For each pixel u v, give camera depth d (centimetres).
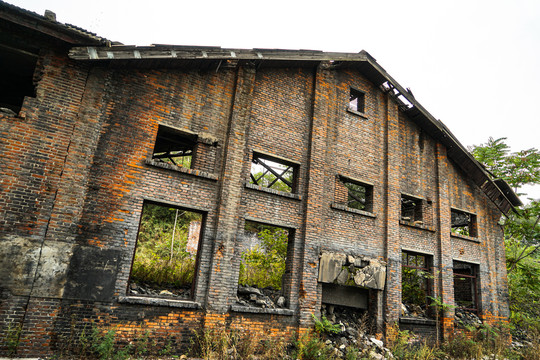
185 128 910
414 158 1357
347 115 1216
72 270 713
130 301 755
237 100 990
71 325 692
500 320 1445
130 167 816
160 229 1964
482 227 1513
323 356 860
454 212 1598
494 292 1463
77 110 772
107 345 671
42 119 732
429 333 1205
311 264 1005
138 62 834
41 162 718
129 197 803
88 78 800
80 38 737
